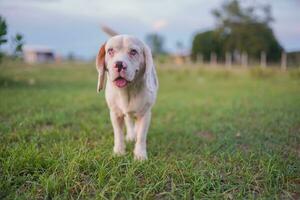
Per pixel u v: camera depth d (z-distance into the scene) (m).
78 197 0.81
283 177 0.92
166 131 1.51
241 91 3.18
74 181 0.87
